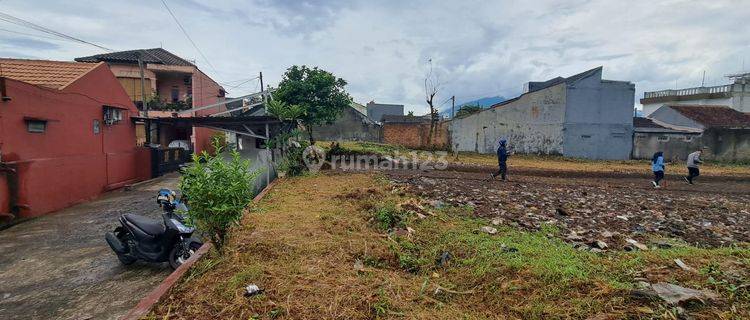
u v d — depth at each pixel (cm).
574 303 361
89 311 455
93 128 1393
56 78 1326
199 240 622
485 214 789
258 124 1619
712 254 505
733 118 3028
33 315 449
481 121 2961
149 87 2614
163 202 612
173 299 394
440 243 565
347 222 690
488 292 399
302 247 542
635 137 2927
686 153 2847
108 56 2686
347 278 436
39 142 1091
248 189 510
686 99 3728
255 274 442
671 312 333
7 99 972
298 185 1216
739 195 1261
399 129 3372
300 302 378
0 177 931
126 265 621
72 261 651
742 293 366
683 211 913
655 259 481
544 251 511
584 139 2908
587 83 2886
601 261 477
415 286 421
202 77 2950
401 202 856
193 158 476
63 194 1170
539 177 1694
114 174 1500
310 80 2633
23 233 859
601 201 1039
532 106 2922
